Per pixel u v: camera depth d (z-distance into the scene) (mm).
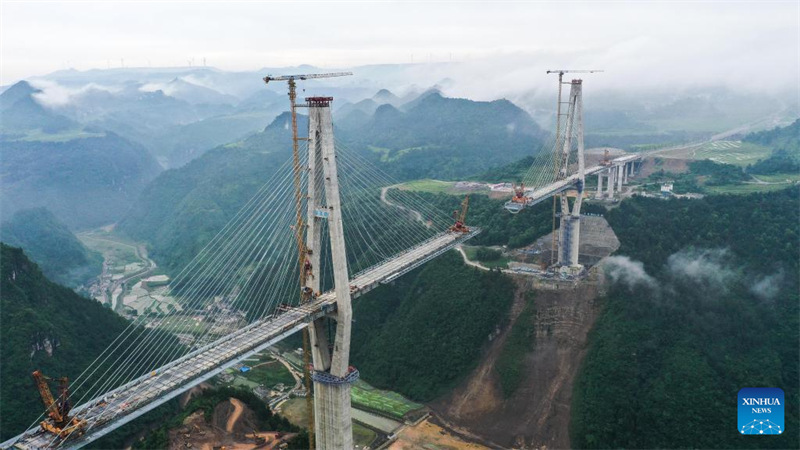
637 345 158000
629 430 142125
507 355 169125
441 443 148125
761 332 164375
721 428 138000
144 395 88375
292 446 124812
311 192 115875
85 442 81438
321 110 109375
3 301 162500
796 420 140875
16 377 146250
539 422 151125
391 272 139625
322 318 117562
